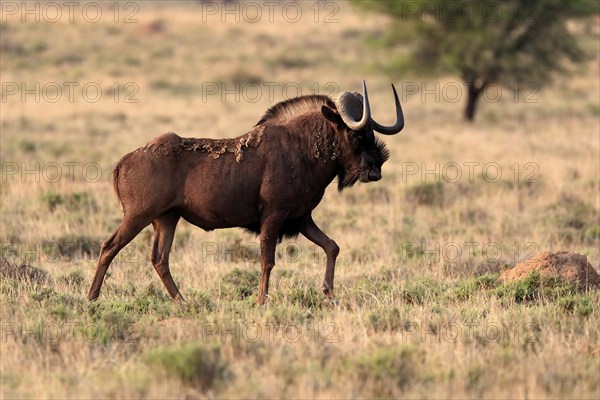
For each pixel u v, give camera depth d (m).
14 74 150.00
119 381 29.55
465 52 121.75
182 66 165.62
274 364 31.16
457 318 37.31
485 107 136.50
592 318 36.75
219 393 29.20
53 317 35.94
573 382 30.41
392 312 36.62
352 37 199.50
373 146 40.72
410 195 71.25
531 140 102.38
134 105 127.81
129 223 39.88
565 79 157.50
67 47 173.62
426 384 30.14
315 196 40.84
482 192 74.12
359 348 33.12
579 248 57.19
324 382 29.77
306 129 40.41
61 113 117.81
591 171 80.56
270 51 182.88
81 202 65.12
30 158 88.69
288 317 36.56
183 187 39.72
